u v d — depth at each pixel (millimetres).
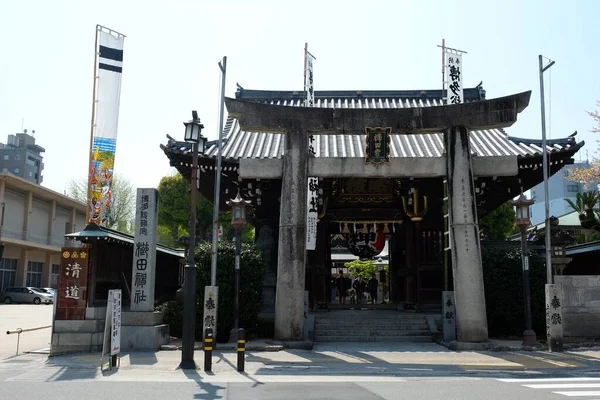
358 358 16266
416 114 19875
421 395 10102
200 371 13672
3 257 55906
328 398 9820
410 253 25984
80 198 72812
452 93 27141
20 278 58969
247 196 25500
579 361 15562
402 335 22016
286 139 19984
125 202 62469
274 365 14836
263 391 10641
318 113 20016
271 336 21422
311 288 25984
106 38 21078
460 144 19578
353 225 28219
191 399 9758
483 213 27766
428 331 22109
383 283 41562
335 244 37094
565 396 9977
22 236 58688
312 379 12484
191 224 14781
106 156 20531
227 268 19797
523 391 10586
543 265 21062
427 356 16688
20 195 59625
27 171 99875
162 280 27562
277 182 25641
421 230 26172
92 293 17953
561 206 71250
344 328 22469
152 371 13633
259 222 26375
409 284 25781
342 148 26719
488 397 9891
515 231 47500
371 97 32531
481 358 16219
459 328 18766
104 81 20859
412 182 24906
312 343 19016
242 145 26547
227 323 19578
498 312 20781
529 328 18828
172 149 23766
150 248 18281
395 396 9992
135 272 18203
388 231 28156
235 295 18922
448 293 20188
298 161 19781
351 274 42844
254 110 19844
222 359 15836
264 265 20766
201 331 19656
